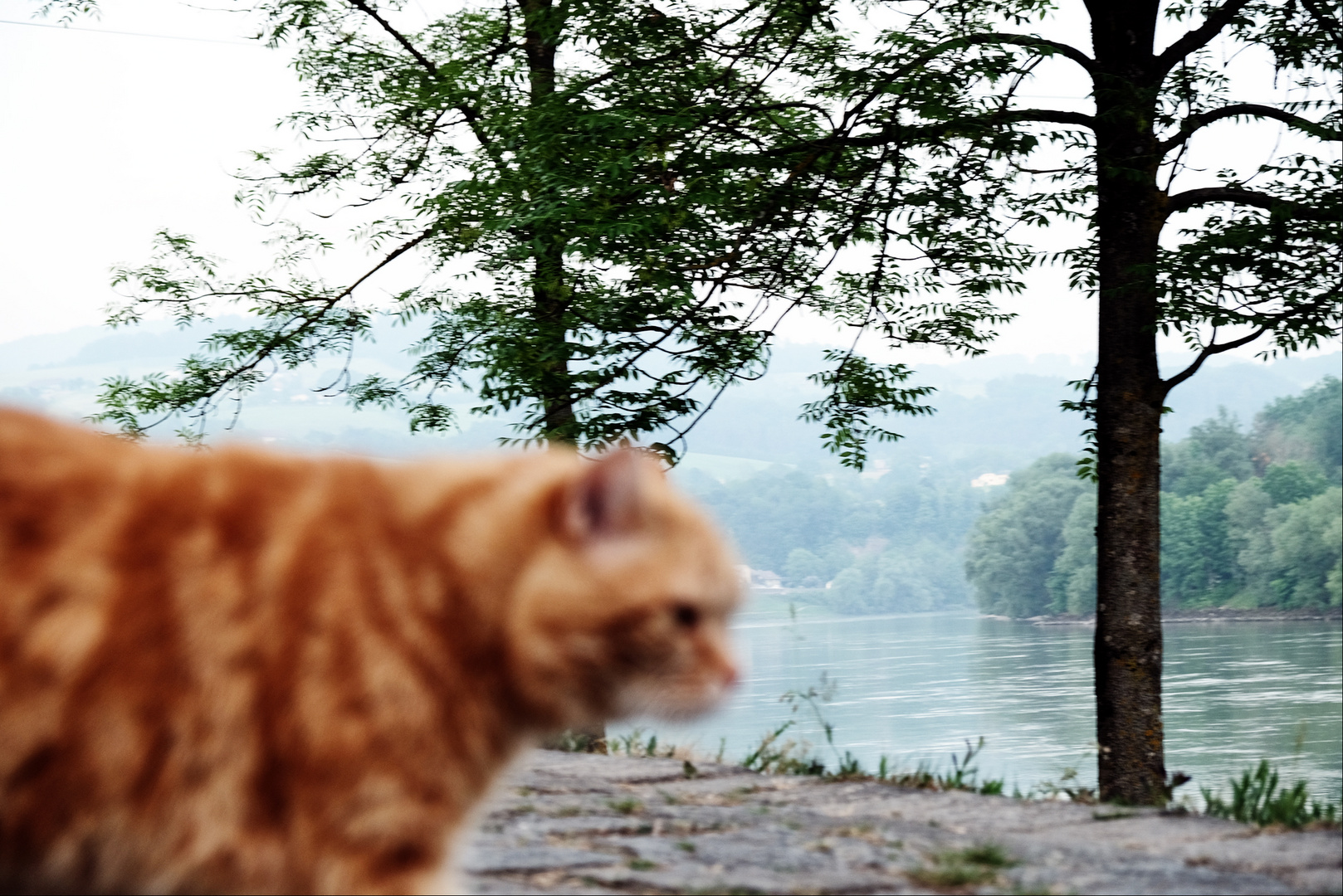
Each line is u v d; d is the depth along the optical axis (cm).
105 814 239
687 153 1309
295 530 252
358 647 247
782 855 451
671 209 1284
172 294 1599
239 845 241
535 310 1448
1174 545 18538
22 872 241
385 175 1652
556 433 1309
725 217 1336
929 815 534
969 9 1294
